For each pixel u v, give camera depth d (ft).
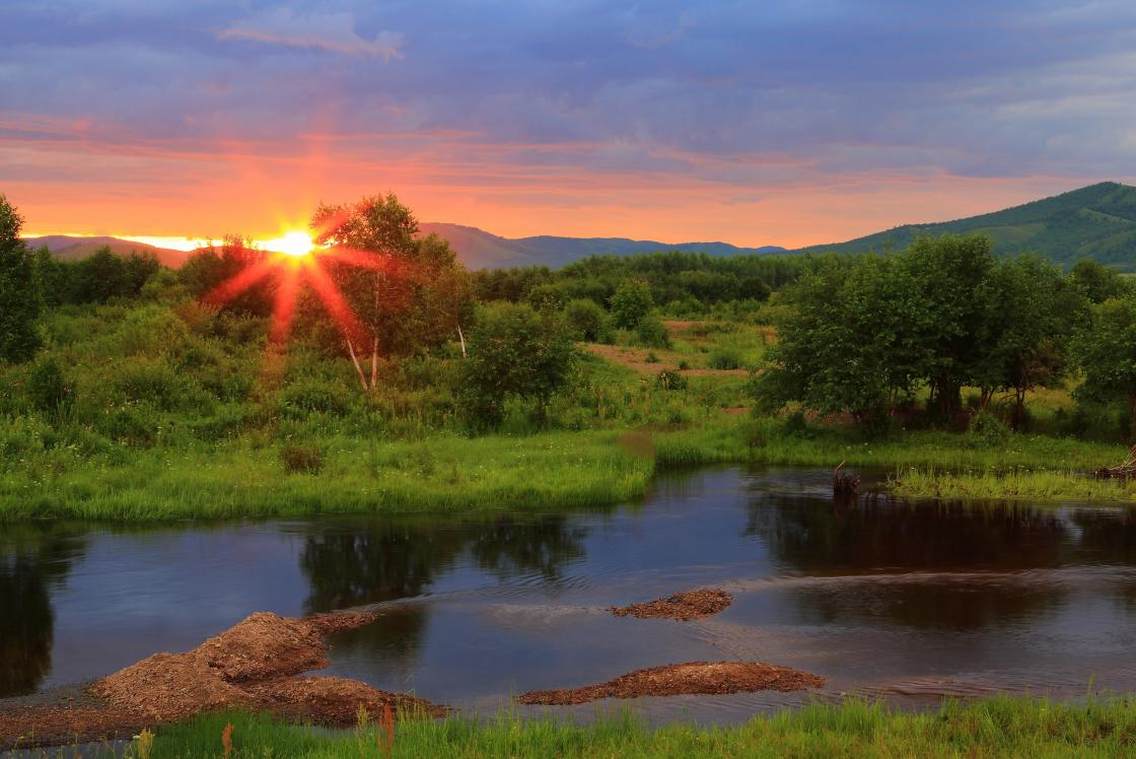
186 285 190.08
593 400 120.47
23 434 80.18
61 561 55.16
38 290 111.24
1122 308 96.68
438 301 139.23
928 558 56.65
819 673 37.29
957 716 30.27
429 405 107.34
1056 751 26.71
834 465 92.63
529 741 28.09
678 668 37.52
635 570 54.24
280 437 92.63
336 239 119.75
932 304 99.09
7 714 33.14
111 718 32.65
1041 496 75.61
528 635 42.73
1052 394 129.18
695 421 114.73
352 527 64.64
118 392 96.53
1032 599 47.55
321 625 43.88
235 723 30.40
